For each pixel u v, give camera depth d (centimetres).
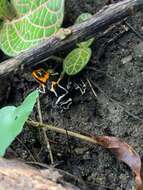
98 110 11
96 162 11
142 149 11
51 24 11
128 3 10
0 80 11
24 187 9
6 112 9
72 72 11
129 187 11
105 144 11
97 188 11
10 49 11
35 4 11
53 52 10
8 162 9
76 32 10
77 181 11
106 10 10
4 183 9
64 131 11
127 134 11
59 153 11
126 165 11
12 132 9
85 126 11
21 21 11
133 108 11
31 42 11
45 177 9
